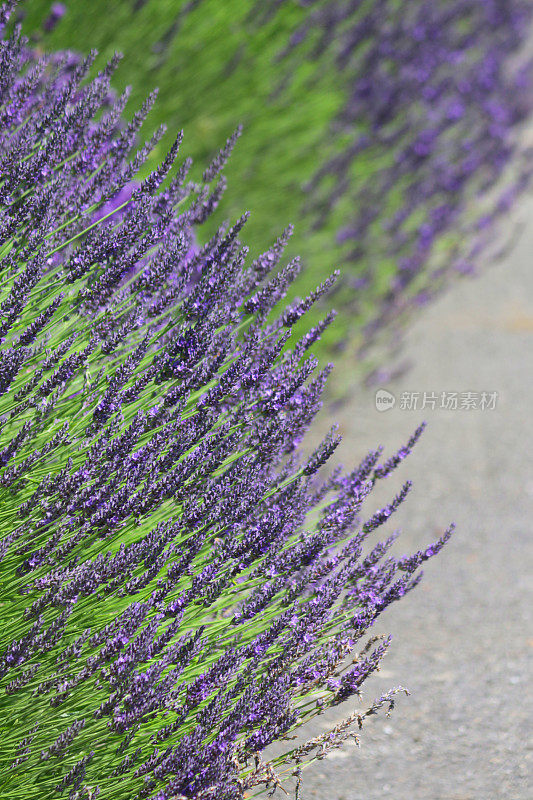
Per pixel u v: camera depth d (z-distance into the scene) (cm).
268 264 246
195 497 235
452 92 480
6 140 241
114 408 234
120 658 227
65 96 241
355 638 238
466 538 299
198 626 236
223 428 237
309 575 237
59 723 230
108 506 231
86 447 234
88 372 238
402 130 430
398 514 306
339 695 237
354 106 415
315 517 255
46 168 238
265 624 239
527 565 292
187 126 338
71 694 230
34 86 242
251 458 239
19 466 231
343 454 326
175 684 229
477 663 271
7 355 230
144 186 239
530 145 533
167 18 313
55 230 239
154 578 234
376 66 430
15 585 231
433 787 251
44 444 234
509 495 310
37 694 228
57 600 228
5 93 241
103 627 234
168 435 235
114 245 237
